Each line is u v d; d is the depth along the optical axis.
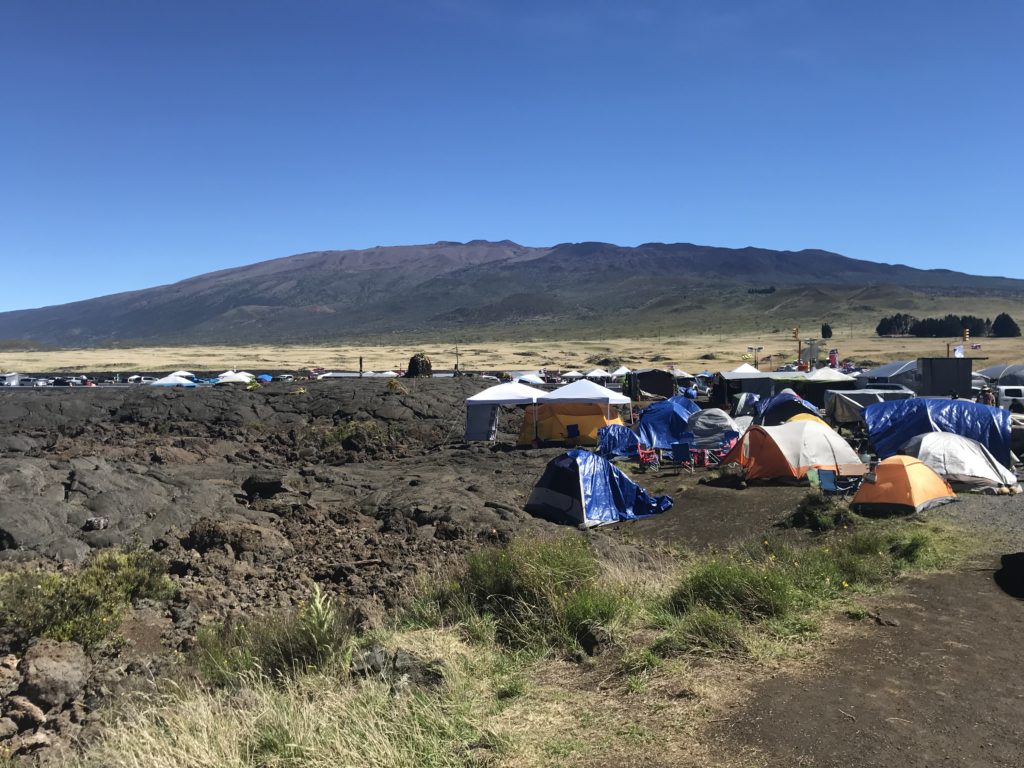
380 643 6.15
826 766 4.18
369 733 4.50
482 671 5.73
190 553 10.83
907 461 13.98
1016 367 40.41
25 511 11.06
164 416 35.50
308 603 7.92
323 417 35.62
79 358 147.12
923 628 6.79
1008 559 9.67
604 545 11.52
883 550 10.11
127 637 7.61
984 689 5.31
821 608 7.33
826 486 15.77
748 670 5.68
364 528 13.48
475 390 41.50
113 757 4.52
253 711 4.90
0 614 7.01
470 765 4.26
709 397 43.31
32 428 33.41
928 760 4.25
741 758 4.28
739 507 15.27
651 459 22.02
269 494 15.18
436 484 17.42
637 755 4.33
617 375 62.62
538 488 15.96
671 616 6.83
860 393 30.30
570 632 6.45
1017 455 20.39
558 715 4.92
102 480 13.11
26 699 5.83
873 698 5.13
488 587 7.46
